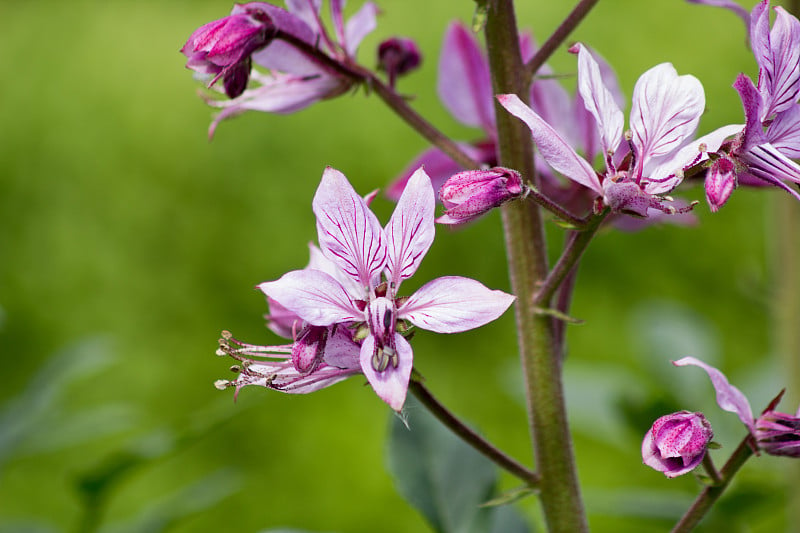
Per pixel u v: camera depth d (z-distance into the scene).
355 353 0.59
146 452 0.70
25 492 1.34
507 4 0.62
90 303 1.65
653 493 0.73
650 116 0.60
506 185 0.59
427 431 0.68
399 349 0.58
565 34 0.62
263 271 1.65
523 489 0.62
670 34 1.62
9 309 1.66
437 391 1.41
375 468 1.36
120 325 1.64
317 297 0.59
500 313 0.58
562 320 0.63
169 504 0.74
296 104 0.65
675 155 0.60
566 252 0.61
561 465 0.62
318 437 1.39
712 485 0.60
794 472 0.74
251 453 1.38
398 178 0.69
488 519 0.67
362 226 0.60
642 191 0.59
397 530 1.31
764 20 0.59
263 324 1.61
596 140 0.67
